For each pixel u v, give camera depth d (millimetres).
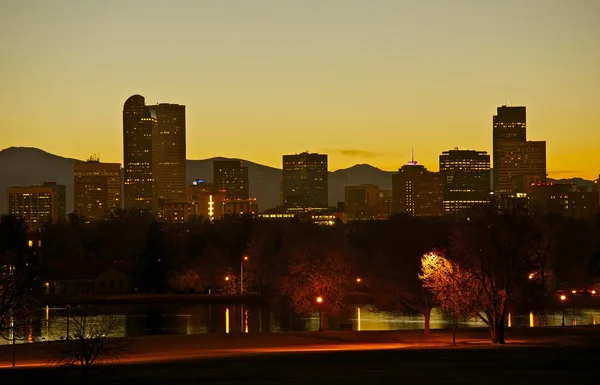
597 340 159375
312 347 156875
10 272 117750
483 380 102000
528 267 164375
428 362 121062
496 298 157875
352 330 199875
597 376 104938
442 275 158375
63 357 116562
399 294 191000
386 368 114562
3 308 109875
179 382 102750
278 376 107062
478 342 160375
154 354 145875
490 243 158500
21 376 110875
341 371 111750
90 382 104125
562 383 99500
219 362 125000
